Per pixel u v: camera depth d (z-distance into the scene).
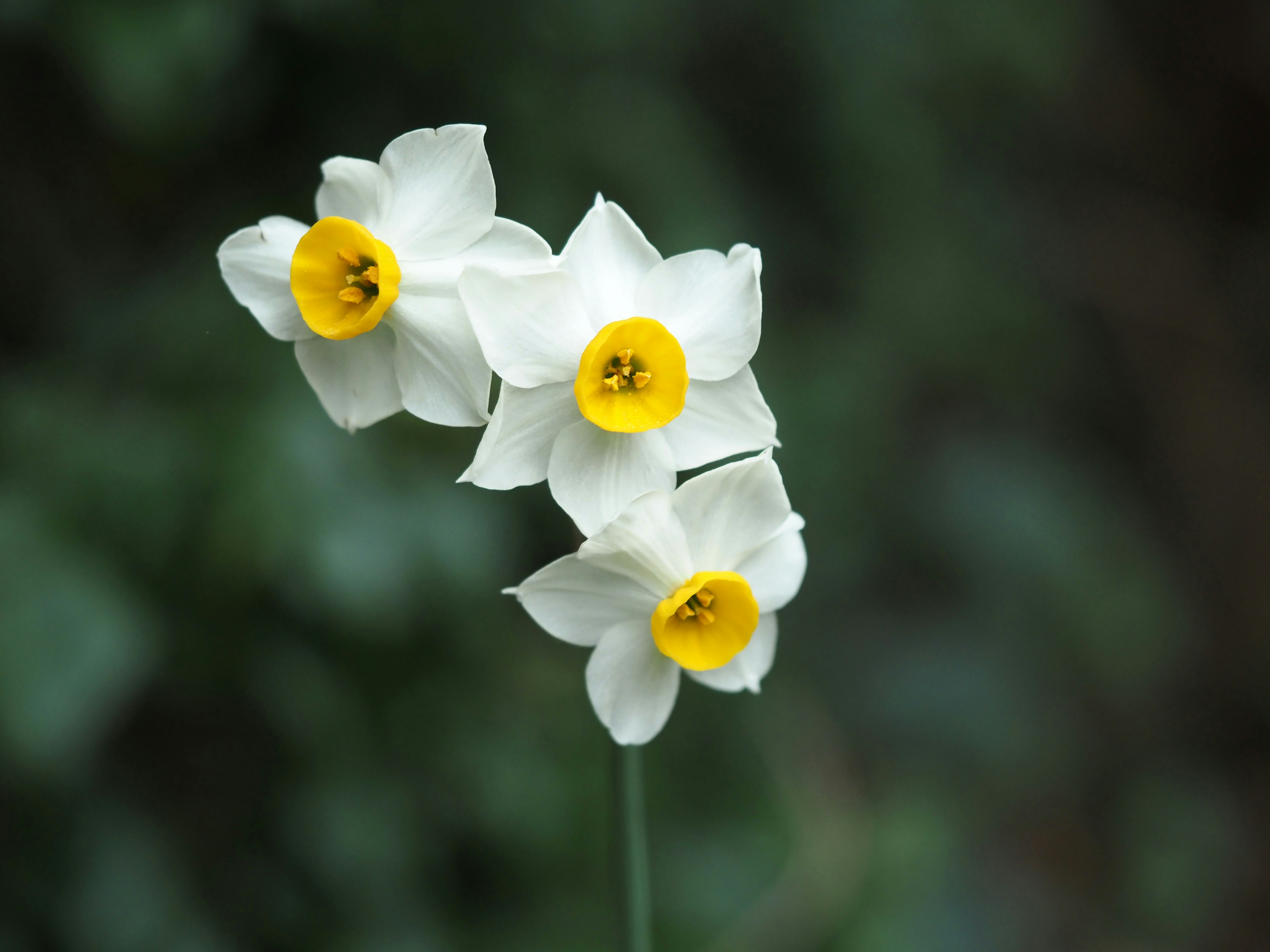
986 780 0.57
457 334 0.26
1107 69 0.86
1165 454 0.79
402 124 0.38
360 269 0.27
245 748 0.35
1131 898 0.63
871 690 0.56
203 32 0.34
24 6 0.33
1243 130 0.89
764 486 0.27
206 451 0.33
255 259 0.27
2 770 0.32
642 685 0.27
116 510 0.33
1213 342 0.83
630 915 0.27
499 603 0.39
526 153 0.40
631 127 0.43
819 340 0.53
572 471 0.26
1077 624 0.62
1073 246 0.81
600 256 0.27
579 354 0.26
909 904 0.43
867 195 0.55
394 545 0.34
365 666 0.36
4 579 0.32
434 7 0.37
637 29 0.43
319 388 0.27
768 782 0.43
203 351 0.35
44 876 0.33
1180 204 0.88
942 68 0.57
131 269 0.37
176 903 0.34
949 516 0.61
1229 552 0.78
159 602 0.33
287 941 0.35
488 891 0.37
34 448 0.33
